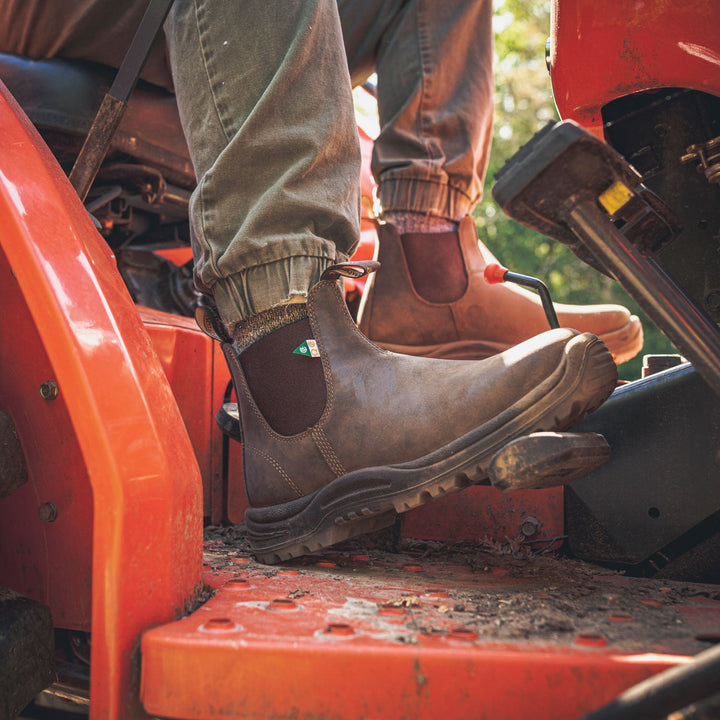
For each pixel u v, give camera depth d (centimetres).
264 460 110
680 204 100
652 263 66
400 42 160
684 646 65
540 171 64
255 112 102
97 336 75
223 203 106
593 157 64
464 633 67
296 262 102
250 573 99
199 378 135
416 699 61
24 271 74
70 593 79
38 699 125
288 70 103
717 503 106
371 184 223
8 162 81
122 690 67
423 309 153
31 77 137
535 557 117
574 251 76
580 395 91
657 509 110
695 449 108
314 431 105
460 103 160
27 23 137
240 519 140
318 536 104
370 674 62
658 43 90
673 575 112
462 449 95
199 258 109
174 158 157
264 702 63
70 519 78
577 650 63
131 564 69
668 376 111
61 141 140
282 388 108
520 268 1120
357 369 105
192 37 109
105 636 68
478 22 165
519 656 60
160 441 76
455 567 110
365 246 213
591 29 95
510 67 1320
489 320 153
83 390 71
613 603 83
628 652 62
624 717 49
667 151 101
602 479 115
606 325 156
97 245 86
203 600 82
